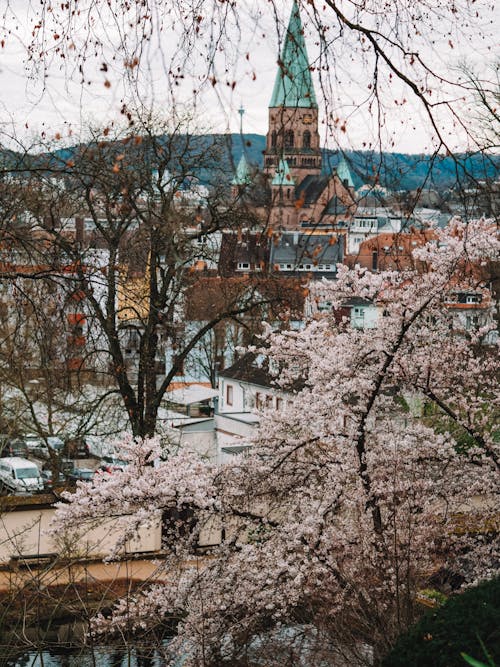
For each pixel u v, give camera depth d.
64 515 16.02
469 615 9.67
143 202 21.58
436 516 16.92
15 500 24.53
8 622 18.48
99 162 12.32
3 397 32.97
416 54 7.65
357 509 16.22
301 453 17.61
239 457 16.98
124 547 17.50
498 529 17.12
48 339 17.92
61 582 21.02
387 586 14.42
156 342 30.06
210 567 16.06
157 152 11.44
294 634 15.45
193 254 25.00
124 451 17.25
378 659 12.66
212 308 31.69
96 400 32.91
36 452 46.28
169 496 16.19
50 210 15.74
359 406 16.84
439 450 16.81
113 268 23.72
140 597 16.72
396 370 17.42
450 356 17.56
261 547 16.38
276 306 23.42
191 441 44.53
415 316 16.47
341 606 14.17
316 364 17.66
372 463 16.77
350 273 17.73
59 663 17.92
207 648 15.45
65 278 16.94
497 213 8.29
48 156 14.25
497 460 17.08
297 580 14.72
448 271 16.39
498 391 17.91
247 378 26.80
